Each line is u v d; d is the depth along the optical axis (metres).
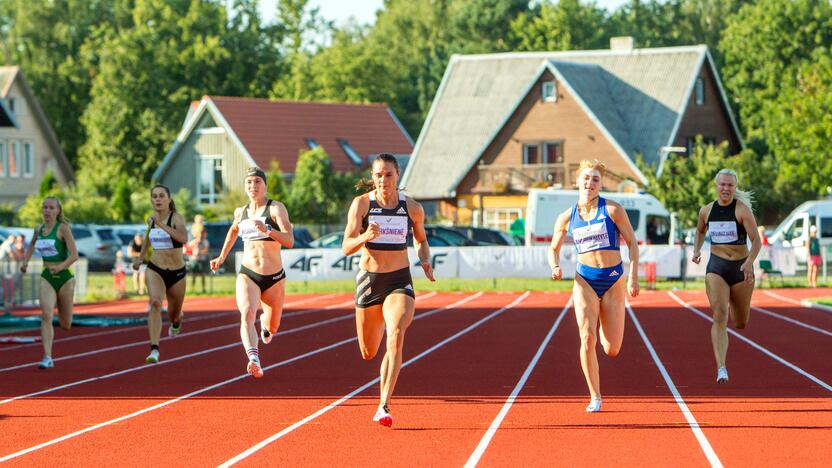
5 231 50.41
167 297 17.95
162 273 17.67
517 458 10.21
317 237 62.56
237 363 18.31
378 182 11.86
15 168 78.56
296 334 24.05
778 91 86.75
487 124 69.81
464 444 10.92
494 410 13.00
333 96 98.62
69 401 14.05
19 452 10.79
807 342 20.97
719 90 68.75
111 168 81.56
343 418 12.55
